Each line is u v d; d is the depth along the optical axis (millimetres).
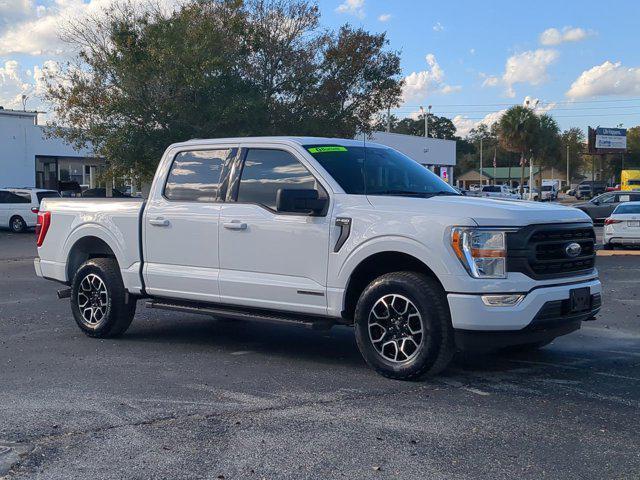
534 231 6039
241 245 7234
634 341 8219
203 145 7859
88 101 24516
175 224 7762
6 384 6457
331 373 6762
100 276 8445
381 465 4492
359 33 30531
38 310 10820
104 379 6609
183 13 25188
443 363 6195
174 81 23547
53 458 4664
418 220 6180
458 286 5969
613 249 21391
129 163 24266
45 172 41031
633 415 5445
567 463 4504
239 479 4312
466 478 4289
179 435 5059
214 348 7992
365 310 6488
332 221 6652
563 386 6270
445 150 55125
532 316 5984
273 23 28531
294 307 6922
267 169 7281
